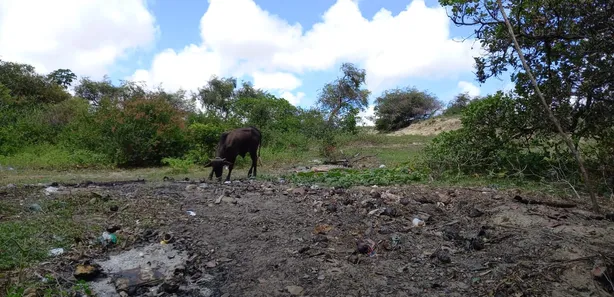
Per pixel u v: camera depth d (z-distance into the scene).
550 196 6.60
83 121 15.99
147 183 8.17
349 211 5.79
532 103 8.43
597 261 3.96
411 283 3.84
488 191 6.91
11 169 12.49
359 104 31.36
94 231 4.87
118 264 4.22
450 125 31.17
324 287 3.73
